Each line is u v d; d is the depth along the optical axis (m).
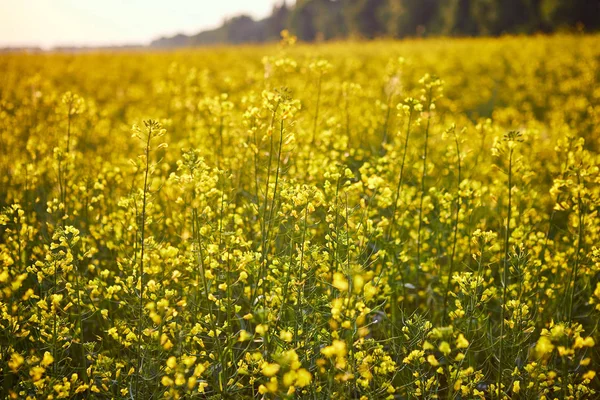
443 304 4.44
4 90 13.43
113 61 24.88
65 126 7.30
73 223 5.11
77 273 3.50
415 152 5.76
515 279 4.71
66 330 3.36
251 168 5.26
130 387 3.05
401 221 4.78
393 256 4.37
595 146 9.17
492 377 3.93
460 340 2.65
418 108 4.51
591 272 4.21
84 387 3.15
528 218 5.08
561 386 3.30
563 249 5.09
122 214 4.59
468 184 4.88
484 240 3.76
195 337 3.33
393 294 4.32
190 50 32.75
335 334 2.88
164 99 11.52
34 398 2.87
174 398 2.75
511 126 10.20
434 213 5.44
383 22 64.81
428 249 5.11
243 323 3.53
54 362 3.23
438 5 59.03
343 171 4.11
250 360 3.18
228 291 3.32
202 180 3.56
